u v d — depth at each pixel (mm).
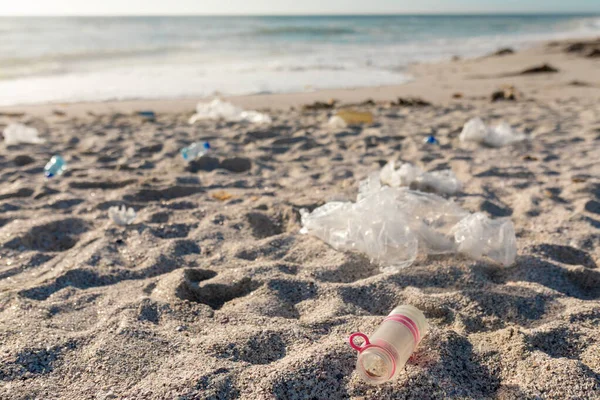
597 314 931
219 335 863
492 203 1516
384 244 1173
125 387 737
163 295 1018
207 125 2613
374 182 1418
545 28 17438
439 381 744
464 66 5750
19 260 1188
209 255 1236
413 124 2643
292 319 929
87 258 1185
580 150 2100
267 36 9875
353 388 735
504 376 763
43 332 866
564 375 737
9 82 4145
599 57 5910
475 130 2248
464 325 912
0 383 738
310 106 3195
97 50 6656
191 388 723
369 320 914
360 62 6031
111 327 879
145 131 2502
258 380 742
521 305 978
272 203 1511
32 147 2191
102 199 1557
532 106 3113
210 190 1663
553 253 1222
